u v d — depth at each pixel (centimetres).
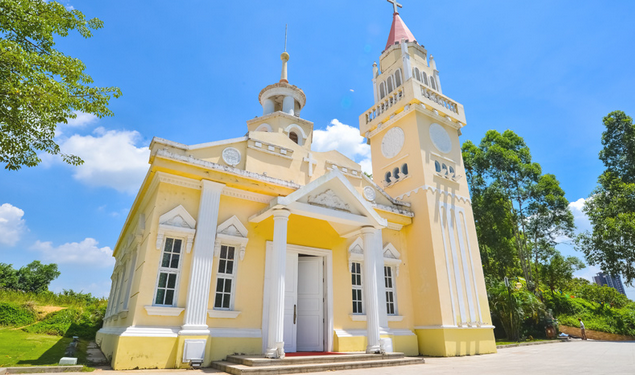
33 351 1179
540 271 3231
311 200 1123
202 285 999
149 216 1072
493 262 2973
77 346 1411
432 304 1414
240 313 1058
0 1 751
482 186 3106
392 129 1812
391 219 1526
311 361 923
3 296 2277
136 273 1047
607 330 2608
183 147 1088
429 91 1791
